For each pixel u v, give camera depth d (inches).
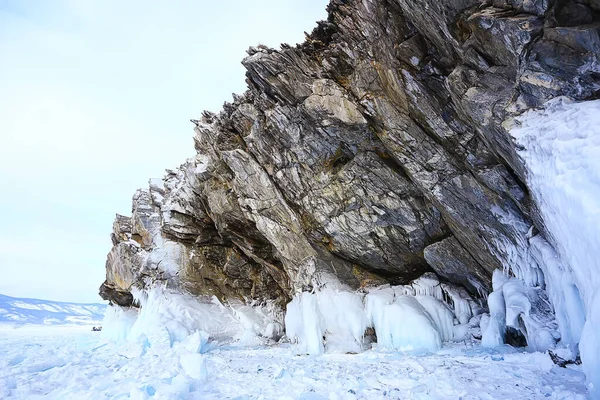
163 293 881.5
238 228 872.9
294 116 640.4
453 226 557.9
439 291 634.8
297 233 743.1
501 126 345.7
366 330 667.4
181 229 983.0
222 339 814.5
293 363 510.9
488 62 362.0
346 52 586.2
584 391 258.8
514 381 314.7
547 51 301.6
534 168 306.5
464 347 510.6
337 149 641.0
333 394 308.5
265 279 939.3
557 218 284.0
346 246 701.9
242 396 323.3
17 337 1190.9
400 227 640.4
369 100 562.3
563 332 365.7
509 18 315.9
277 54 638.5
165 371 398.9
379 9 512.1
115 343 739.4
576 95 295.3
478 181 477.4
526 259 450.3
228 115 792.3
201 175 864.9
